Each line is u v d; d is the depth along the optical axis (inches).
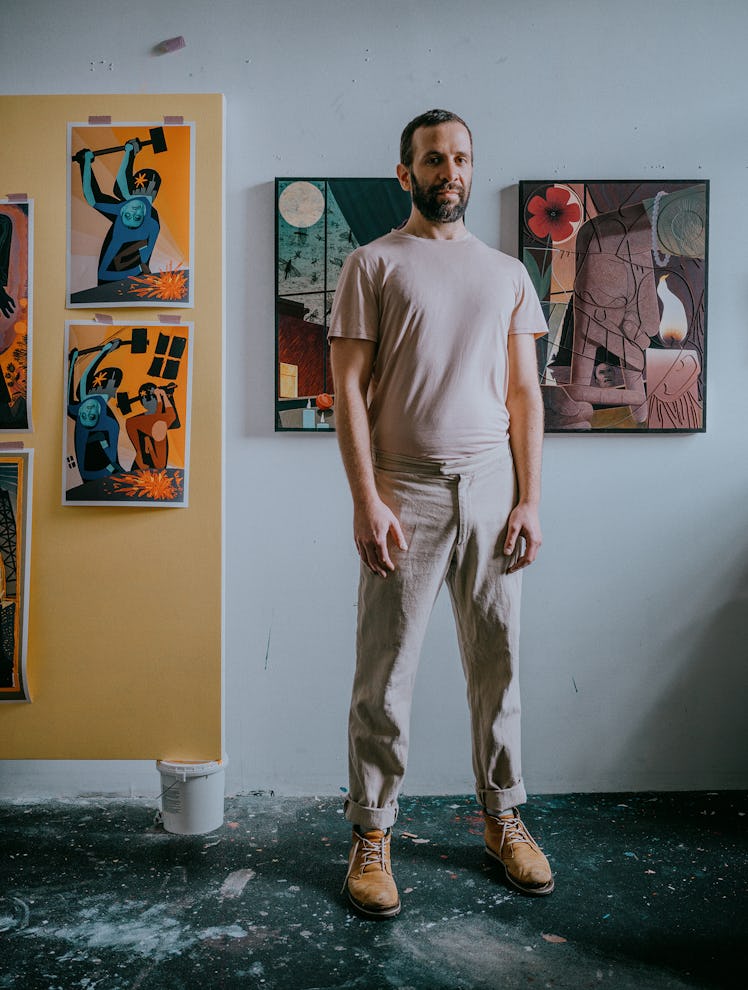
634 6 86.2
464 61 86.0
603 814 82.7
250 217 86.0
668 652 88.7
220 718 81.0
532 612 88.3
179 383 80.7
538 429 68.6
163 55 85.4
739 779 88.4
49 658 81.4
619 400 86.3
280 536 87.3
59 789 87.7
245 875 70.4
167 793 78.8
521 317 69.4
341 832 78.9
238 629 87.4
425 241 67.1
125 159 80.9
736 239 87.3
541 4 86.0
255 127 85.7
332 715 87.8
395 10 85.7
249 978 55.9
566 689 88.6
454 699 87.7
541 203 85.4
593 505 88.0
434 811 83.5
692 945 59.5
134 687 81.4
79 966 57.2
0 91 85.0
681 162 86.6
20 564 81.0
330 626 87.6
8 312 80.7
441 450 65.2
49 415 81.1
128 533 81.2
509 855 68.7
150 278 80.7
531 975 56.1
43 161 80.7
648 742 88.1
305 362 85.5
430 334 65.1
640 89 86.5
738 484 88.4
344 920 63.2
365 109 85.9
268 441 86.8
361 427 65.3
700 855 73.6
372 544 63.7
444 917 63.4
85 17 85.0
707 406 87.8
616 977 55.9
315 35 85.7
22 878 69.6
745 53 86.6
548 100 86.3
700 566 87.9
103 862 72.6
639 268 85.9
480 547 66.1
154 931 61.7
